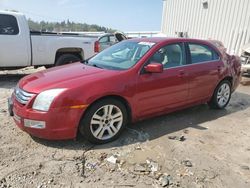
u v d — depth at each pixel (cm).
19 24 779
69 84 378
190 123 511
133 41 511
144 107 441
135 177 329
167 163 362
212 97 576
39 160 355
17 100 389
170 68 472
